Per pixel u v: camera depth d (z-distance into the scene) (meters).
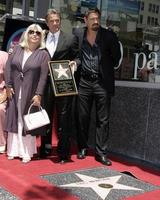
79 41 6.40
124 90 6.89
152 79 6.84
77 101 6.58
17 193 5.04
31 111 6.09
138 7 7.17
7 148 6.46
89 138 7.34
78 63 6.36
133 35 7.21
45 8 8.34
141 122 6.64
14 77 6.16
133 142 6.75
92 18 6.16
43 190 5.19
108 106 6.47
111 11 7.59
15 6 9.20
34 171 5.89
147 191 5.39
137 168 6.39
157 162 6.42
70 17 8.17
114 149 7.04
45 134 6.23
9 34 7.29
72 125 7.44
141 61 7.03
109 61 6.38
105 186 5.45
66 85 6.12
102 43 6.29
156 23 6.87
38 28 6.16
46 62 6.13
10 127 6.25
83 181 5.60
